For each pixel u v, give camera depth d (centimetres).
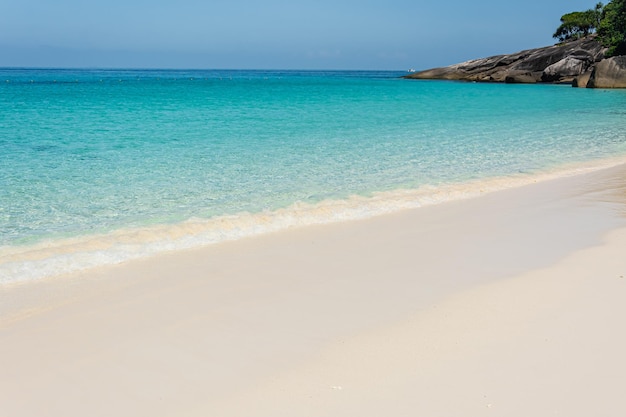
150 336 558
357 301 644
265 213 1057
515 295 643
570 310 589
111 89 6756
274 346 533
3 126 2469
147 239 894
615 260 756
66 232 929
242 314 610
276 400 439
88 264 782
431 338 537
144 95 5438
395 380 461
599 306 596
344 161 1625
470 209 1105
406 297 652
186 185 1286
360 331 562
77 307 634
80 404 442
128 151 1770
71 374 488
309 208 1098
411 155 1745
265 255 823
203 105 4066
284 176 1399
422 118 3045
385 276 728
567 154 1784
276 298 655
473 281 701
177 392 457
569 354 491
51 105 3878
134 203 1122
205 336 557
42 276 735
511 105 4044
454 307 615
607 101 4278
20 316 611
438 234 930
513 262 773
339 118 3028
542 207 1108
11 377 484
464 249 842
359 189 1270
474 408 416
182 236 913
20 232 926
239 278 726
